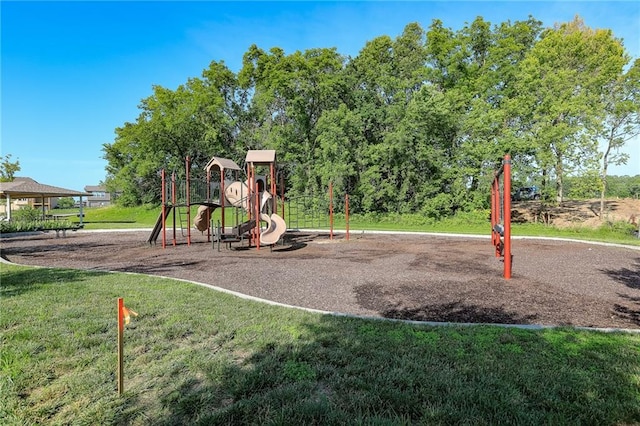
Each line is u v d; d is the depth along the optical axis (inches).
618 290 244.7
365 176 988.6
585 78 805.9
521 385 104.9
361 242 582.6
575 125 772.0
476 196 891.4
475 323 171.8
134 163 1413.6
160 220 564.7
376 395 99.3
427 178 962.1
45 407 95.1
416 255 422.6
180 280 259.6
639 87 744.3
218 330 152.3
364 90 1103.0
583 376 109.9
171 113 1312.7
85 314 173.9
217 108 1275.8
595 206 985.5
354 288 250.5
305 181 1114.7
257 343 137.1
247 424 87.7
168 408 94.8
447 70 983.0
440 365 118.0
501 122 841.5
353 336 144.6
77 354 127.8
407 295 231.0
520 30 959.0
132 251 481.7
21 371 114.0
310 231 793.6
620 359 122.6
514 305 207.6
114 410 93.4
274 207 576.1
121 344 101.2
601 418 89.2
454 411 90.7
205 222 670.5
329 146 980.6
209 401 98.0
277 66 1168.2
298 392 101.3
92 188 3420.3
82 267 345.7
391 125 1028.5
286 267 340.2
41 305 189.0
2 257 424.2
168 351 131.2
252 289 247.6
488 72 908.6
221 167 576.7
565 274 301.1
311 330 152.2
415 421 88.6
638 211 897.5
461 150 898.1
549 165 783.1
